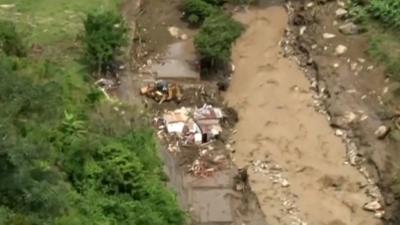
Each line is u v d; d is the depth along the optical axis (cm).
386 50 9131
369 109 8675
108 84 8456
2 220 5259
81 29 8906
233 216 7438
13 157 5303
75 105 7488
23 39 8519
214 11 9569
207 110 8525
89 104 7719
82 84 7981
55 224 5834
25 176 5447
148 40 9375
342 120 8662
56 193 5769
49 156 5972
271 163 8256
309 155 8381
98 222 6525
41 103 6075
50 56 8419
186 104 8600
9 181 5403
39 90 6106
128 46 8919
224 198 7594
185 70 8969
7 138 5350
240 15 10056
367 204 7844
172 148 8094
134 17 9556
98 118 7412
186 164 7956
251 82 9200
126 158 6988
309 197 7938
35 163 5741
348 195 7962
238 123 8694
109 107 7719
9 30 8006
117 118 7544
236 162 8206
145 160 7219
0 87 5853
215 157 8056
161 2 9931
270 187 7994
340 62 9238
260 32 9862
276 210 7750
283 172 8181
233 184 7769
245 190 7812
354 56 9256
